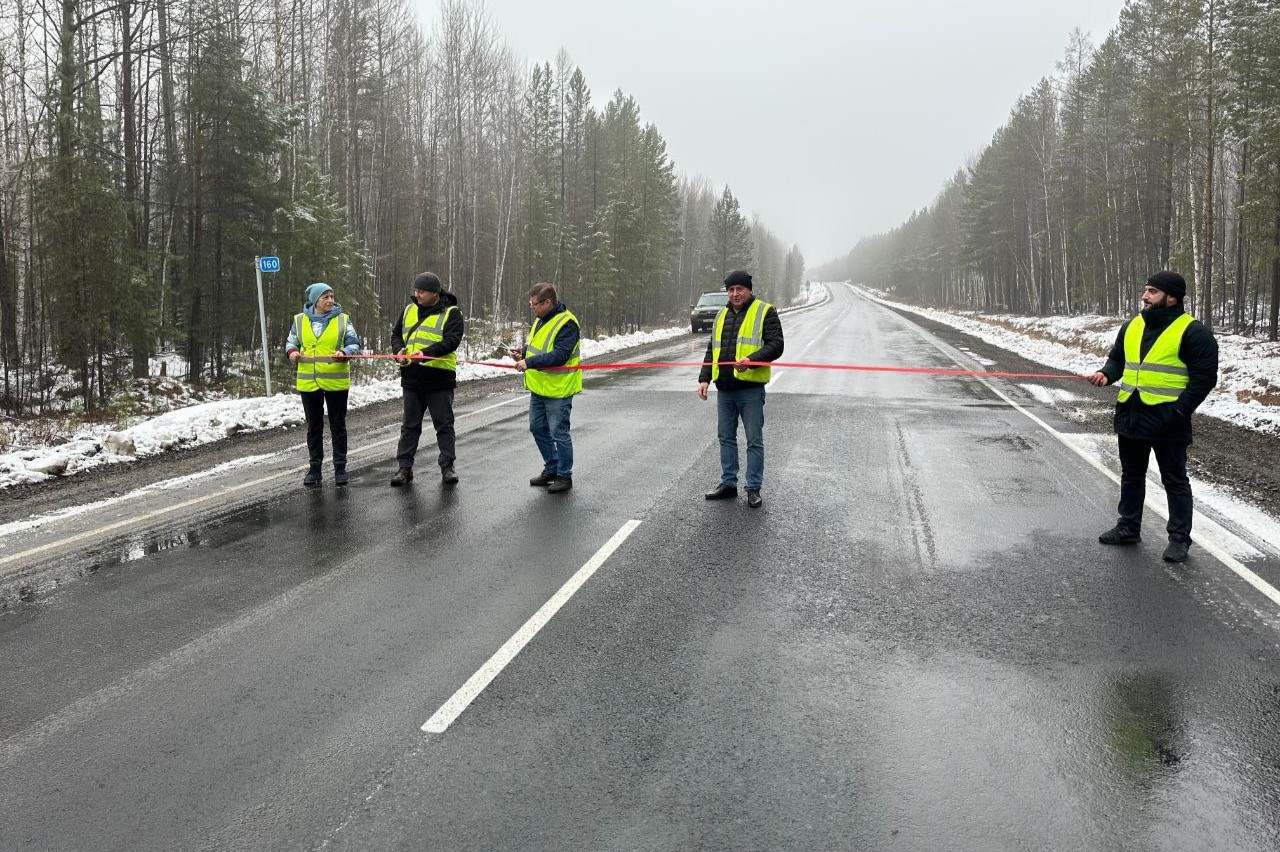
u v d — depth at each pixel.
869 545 5.86
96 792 2.97
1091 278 53.38
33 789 2.99
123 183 19.55
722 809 2.83
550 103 49.06
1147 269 46.53
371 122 38.97
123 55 18.31
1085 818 2.79
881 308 86.00
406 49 41.91
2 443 10.95
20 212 17.42
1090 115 49.91
